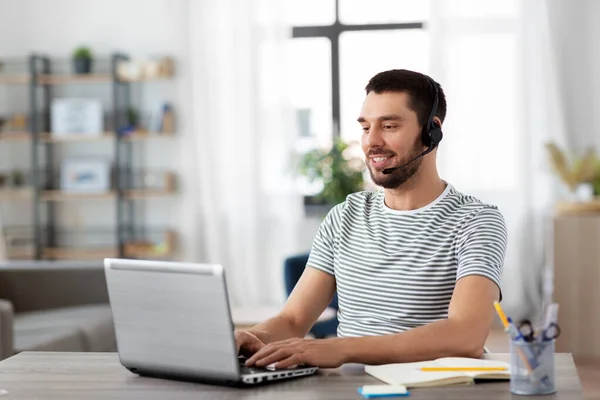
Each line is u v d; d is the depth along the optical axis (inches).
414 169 103.1
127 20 317.1
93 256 315.0
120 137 307.3
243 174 310.5
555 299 235.6
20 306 234.7
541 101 296.2
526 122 295.4
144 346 86.4
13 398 79.2
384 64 310.7
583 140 295.9
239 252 312.3
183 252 318.3
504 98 297.7
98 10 318.7
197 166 315.0
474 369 83.7
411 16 308.8
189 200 316.5
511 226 297.7
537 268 297.0
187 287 81.9
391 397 77.0
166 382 84.9
